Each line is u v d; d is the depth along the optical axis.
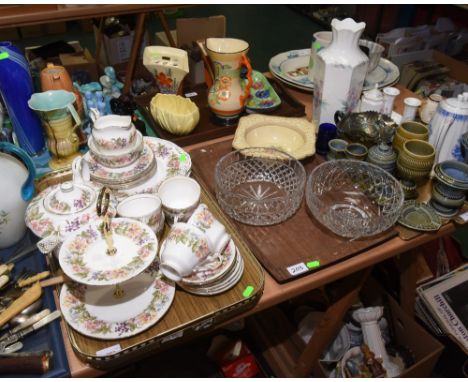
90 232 0.74
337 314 1.16
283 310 1.54
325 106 1.26
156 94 1.29
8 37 3.38
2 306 0.81
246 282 0.85
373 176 1.11
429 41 2.47
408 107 1.29
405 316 1.39
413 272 1.33
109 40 2.22
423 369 1.31
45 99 1.04
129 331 0.73
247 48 1.20
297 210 1.03
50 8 1.11
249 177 1.14
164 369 1.54
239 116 1.32
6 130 1.13
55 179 1.05
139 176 0.93
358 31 1.14
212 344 1.55
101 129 0.89
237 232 0.96
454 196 1.02
